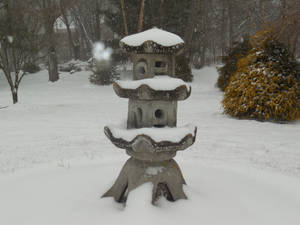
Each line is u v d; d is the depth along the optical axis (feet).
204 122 33.01
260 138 26.20
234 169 17.95
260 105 33.30
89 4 114.01
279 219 11.89
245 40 65.31
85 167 18.08
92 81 82.23
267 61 34.24
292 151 22.43
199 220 11.38
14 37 48.11
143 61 11.90
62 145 24.11
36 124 32.96
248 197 13.69
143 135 10.93
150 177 12.21
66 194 13.79
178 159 20.15
